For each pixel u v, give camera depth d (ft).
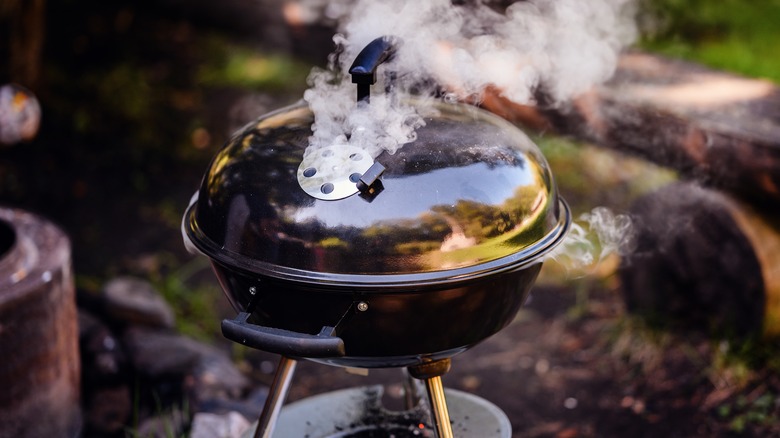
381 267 3.80
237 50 17.62
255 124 4.59
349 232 3.80
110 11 18.21
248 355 9.02
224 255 4.10
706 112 7.64
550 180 4.51
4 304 5.73
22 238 6.55
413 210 3.83
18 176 12.75
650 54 9.78
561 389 8.22
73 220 11.89
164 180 13.12
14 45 11.87
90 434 7.20
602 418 7.72
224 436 6.63
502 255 4.00
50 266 6.27
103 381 7.77
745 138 7.10
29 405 6.17
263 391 7.79
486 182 4.02
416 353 4.22
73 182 12.84
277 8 10.85
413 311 3.95
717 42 14.96
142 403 7.59
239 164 4.22
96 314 8.79
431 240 3.82
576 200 11.85
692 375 8.02
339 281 3.79
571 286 10.15
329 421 5.49
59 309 6.33
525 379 8.45
